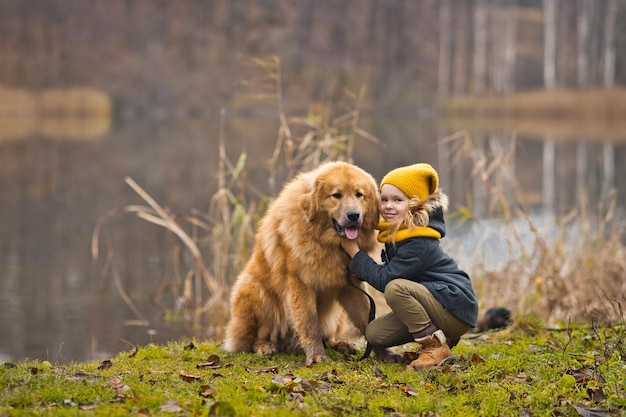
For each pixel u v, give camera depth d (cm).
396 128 3488
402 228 559
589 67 5384
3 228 1516
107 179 2194
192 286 1098
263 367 575
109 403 453
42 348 810
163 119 4612
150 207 1722
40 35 5228
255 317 629
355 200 562
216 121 4338
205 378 522
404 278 556
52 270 1188
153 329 891
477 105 4844
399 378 523
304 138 999
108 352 798
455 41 6081
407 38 5609
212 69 5025
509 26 5662
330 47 5044
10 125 4169
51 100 4781
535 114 4641
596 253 934
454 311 550
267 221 623
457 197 1808
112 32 5338
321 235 577
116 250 1326
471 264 1005
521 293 873
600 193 1784
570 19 5938
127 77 5128
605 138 3111
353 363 576
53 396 457
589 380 503
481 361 566
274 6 5175
